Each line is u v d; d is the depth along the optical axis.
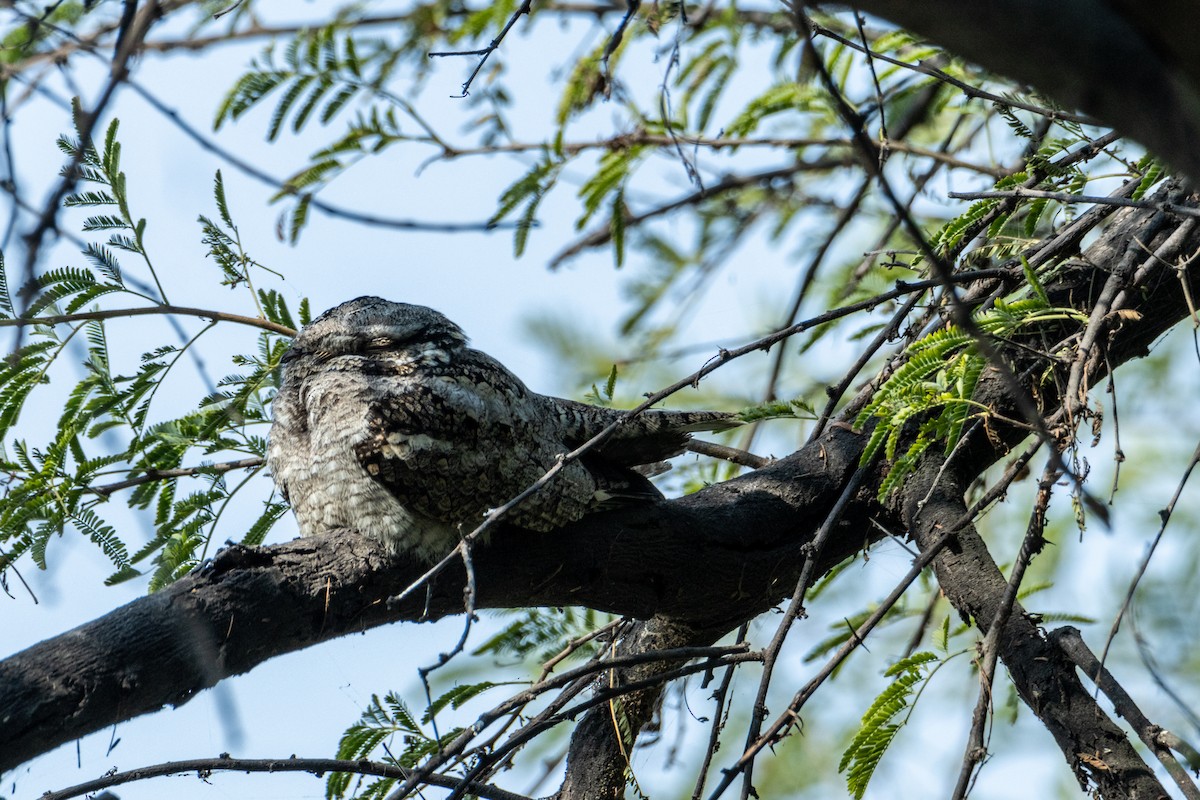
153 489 7.29
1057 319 6.76
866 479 7.57
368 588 6.24
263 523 7.86
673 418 8.21
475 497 7.00
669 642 7.98
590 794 7.77
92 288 7.03
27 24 5.29
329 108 8.67
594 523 7.21
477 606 7.00
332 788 6.79
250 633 5.72
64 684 5.09
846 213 9.96
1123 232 7.48
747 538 7.46
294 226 8.62
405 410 7.08
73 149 6.92
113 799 5.36
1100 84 2.80
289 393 7.70
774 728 5.52
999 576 6.77
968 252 7.66
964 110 9.32
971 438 7.37
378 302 8.27
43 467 6.76
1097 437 6.01
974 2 2.72
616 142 9.44
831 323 9.75
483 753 5.71
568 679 5.81
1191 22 2.68
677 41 7.28
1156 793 5.59
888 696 6.40
